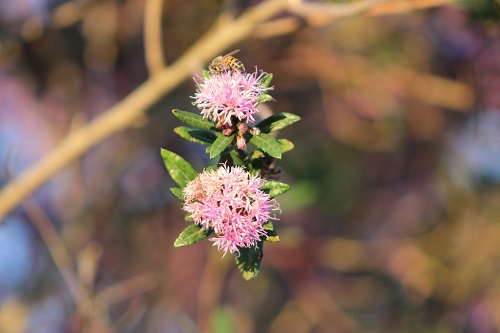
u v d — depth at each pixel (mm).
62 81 1111
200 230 629
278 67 1106
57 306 1027
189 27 1102
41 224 812
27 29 1015
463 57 1098
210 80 639
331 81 1141
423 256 1144
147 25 831
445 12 1039
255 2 1032
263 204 626
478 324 1102
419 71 1127
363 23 1109
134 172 1125
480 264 1109
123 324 955
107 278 1064
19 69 1099
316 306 1148
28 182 825
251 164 646
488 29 816
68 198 1094
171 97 1097
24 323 1032
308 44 1117
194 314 1124
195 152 1094
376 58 1127
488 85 1094
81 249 1032
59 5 1079
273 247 1147
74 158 839
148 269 1105
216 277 910
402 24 1120
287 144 649
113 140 1119
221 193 627
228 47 882
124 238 1104
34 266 1068
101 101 1133
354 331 1147
